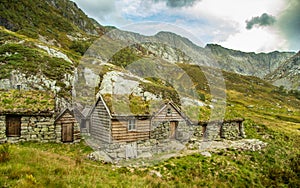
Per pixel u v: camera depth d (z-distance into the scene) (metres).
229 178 13.64
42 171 7.58
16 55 34.56
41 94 19.67
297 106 94.38
